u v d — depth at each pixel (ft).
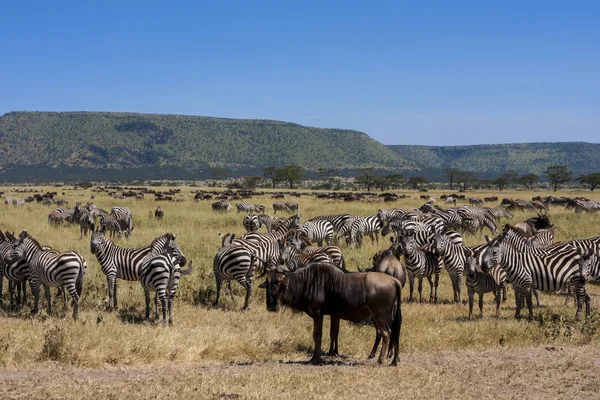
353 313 30.12
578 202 131.03
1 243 42.16
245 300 44.19
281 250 45.75
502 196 230.89
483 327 37.50
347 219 75.72
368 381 26.50
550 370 29.22
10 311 40.88
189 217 103.09
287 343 34.12
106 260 41.75
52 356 29.63
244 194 199.52
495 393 25.79
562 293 52.26
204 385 25.30
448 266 47.60
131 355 30.35
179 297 45.03
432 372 28.43
